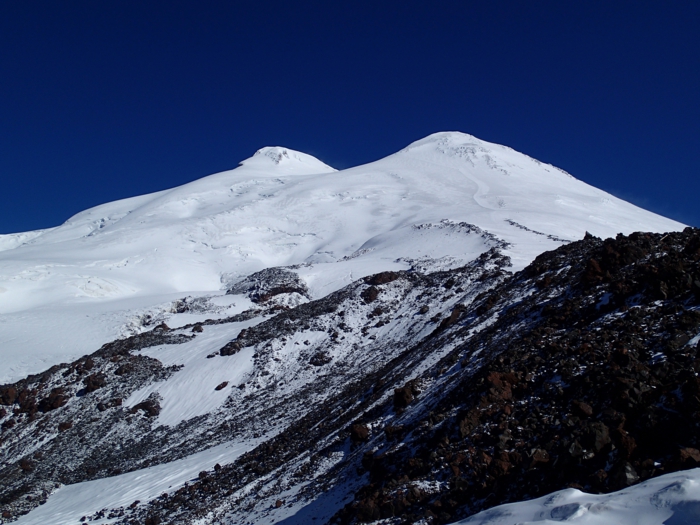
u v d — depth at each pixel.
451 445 14.99
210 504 22.86
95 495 29.64
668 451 10.16
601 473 10.22
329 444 23.27
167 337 52.62
